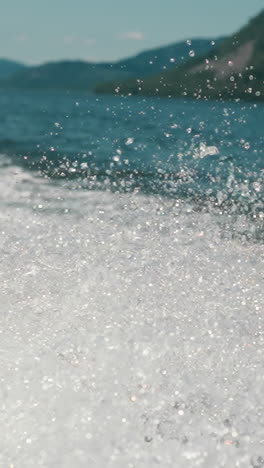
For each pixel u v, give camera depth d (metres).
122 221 8.21
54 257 6.51
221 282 5.91
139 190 10.77
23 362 4.38
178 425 3.84
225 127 25.62
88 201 9.94
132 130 25.36
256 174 11.45
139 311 5.21
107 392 4.12
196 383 4.26
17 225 8.02
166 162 15.15
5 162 20.12
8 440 3.61
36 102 136.25
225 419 3.90
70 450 3.58
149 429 3.79
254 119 28.27
